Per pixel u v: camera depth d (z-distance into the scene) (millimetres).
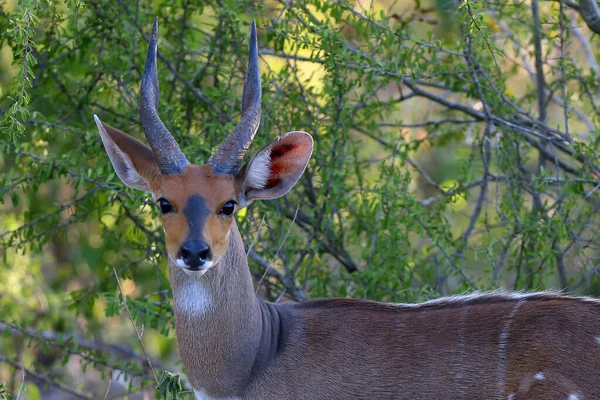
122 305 9672
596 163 10008
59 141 11375
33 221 10734
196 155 10234
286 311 8109
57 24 11211
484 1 11375
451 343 7727
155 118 7676
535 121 10539
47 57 11281
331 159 10539
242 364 7711
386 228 10109
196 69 11500
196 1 11391
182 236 7324
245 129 7703
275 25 10367
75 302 11383
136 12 10898
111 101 11656
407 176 10203
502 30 13125
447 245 10078
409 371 7719
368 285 10375
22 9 8688
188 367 7793
